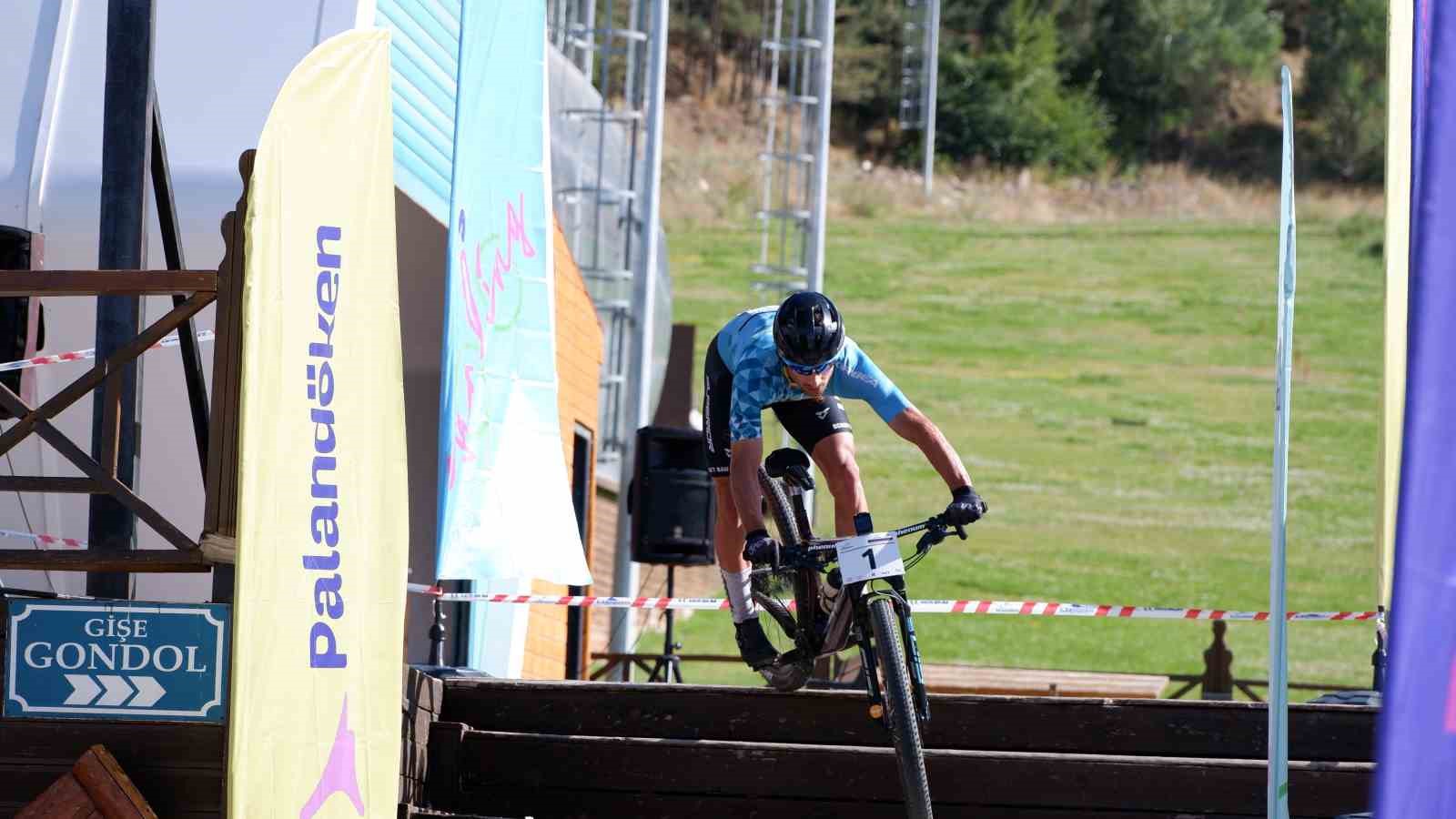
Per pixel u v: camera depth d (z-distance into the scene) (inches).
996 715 352.2
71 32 450.0
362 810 262.8
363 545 266.1
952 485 308.7
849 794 341.4
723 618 1815.9
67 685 273.3
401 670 273.6
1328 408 2642.7
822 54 1015.6
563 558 398.9
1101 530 2219.5
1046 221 3415.4
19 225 424.8
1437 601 197.6
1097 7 3811.5
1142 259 3233.3
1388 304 360.8
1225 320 2970.0
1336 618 392.5
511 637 605.0
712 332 2751.0
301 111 254.1
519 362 402.3
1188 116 3722.9
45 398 430.0
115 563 272.5
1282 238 257.3
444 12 533.0
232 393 269.9
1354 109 3599.9
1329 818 326.0
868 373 320.5
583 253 996.6
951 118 3646.7
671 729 362.6
